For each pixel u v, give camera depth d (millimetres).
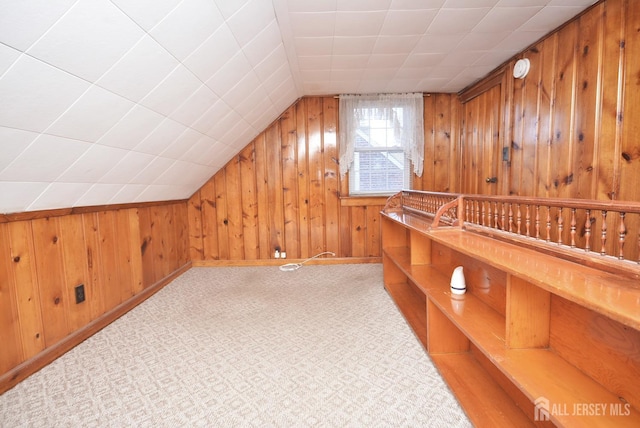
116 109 1682
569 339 1138
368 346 2006
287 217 4102
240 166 4047
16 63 1083
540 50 2633
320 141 4047
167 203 3504
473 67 3191
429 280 2100
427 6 2102
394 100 3971
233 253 4117
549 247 1284
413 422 1353
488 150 3436
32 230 1859
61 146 1597
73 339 2062
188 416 1411
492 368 1631
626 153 1983
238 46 2064
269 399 1518
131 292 2811
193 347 2031
